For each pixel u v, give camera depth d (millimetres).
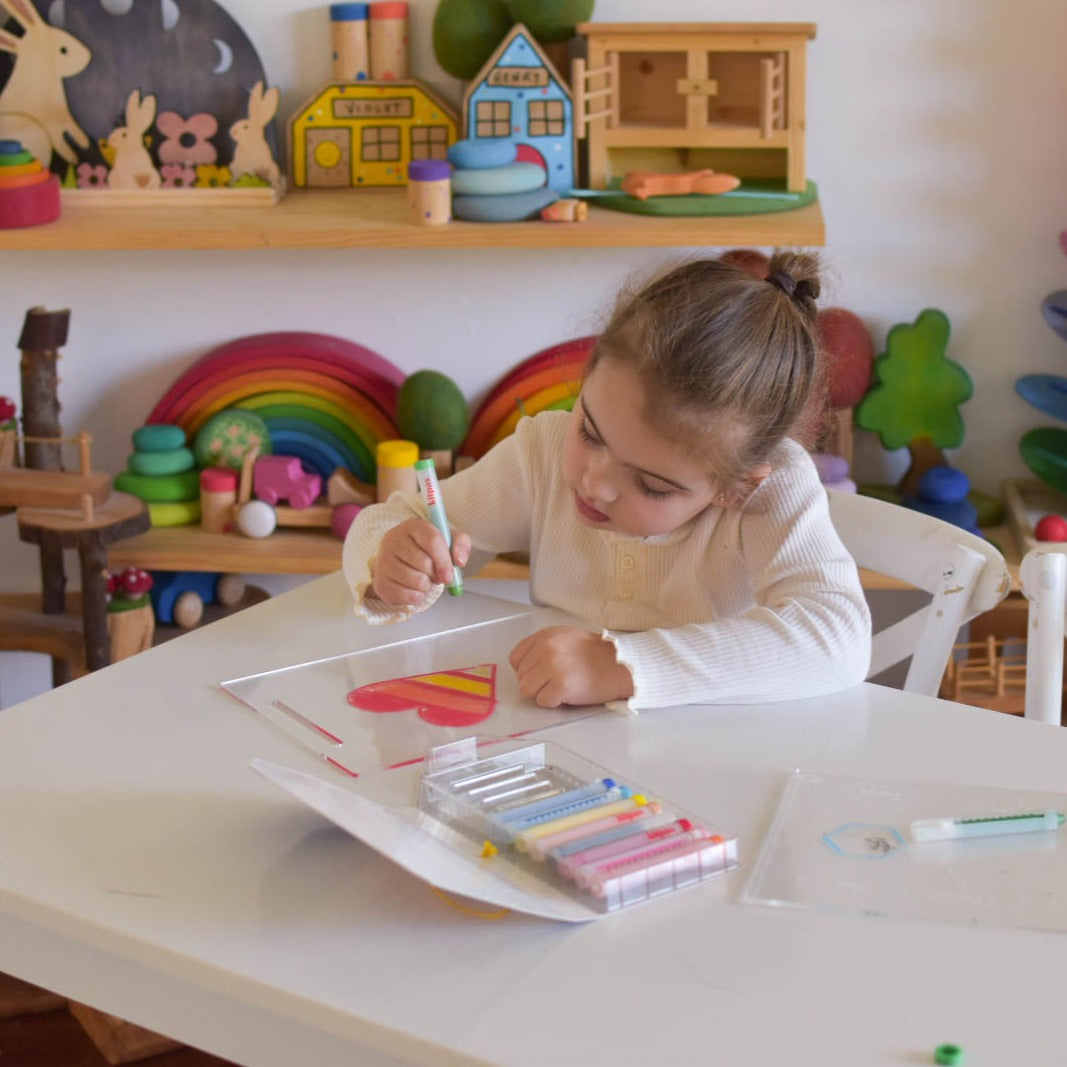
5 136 1830
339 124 1866
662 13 1816
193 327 1987
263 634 1065
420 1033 599
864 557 1245
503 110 1768
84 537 1694
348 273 1949
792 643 982
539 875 721
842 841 766
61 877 720
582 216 1680
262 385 1963
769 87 1695
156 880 718
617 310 1067
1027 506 1873
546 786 806
